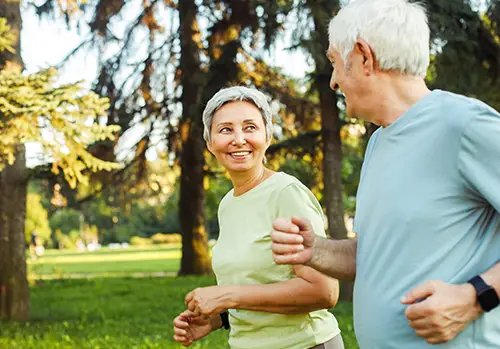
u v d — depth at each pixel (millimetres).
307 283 2482
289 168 14055
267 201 2639
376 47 1978
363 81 2018
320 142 12352
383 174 1973
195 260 18719
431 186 1889
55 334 9180
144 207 37531
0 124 7711
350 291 11742
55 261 36938
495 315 1846
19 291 10867
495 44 11094
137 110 16188
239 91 2688
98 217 58219
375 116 2035
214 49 14828
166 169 19328
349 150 16328
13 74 8031
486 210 1899
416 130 1932
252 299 2508
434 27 10008
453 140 1861
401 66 1979
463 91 10375
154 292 15203
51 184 11586
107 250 56656
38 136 7848
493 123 1820
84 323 10516
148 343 7984
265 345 2615
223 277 2711
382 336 1963
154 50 16344
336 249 2172
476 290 1777
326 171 11781
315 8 9867
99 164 8703
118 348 7902
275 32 10906
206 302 2500
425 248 1888
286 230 2021
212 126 2713
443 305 1742
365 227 2016
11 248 10867
